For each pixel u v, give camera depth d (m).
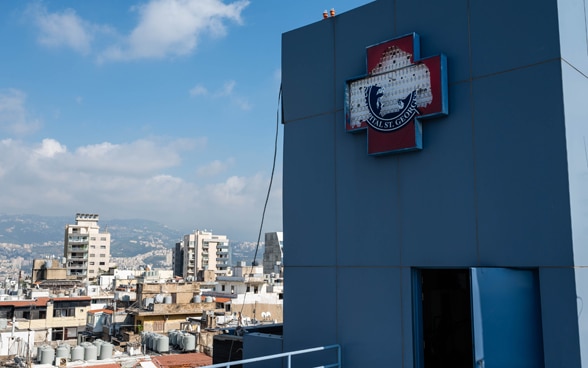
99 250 179.88
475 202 8.31
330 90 10.37
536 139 7.80
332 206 10.09
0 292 92.06
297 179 10.73
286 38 11.32
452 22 8.84
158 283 75.81
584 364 7.18
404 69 9.09
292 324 10.45
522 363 7.46
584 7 8.49
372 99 9.45
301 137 10.76
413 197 9.02
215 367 7.57
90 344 42.56
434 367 9.41
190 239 189.25
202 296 78.75
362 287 9.49
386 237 9.28
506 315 7.52
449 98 8.74
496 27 8.36
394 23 9.55
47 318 71.81
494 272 7.60
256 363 11.04
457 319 9.84
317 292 10.13
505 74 8.20
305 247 10.45
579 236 7.48
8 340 48.44
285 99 11.16
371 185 9.57
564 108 7.58
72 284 106.75
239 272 97.62
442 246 8.59
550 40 7.80
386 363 9.02
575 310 7.21
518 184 7.91
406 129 8.97
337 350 9.68
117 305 80.56
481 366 7.16
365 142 9.70
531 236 7.71
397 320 8.98
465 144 8.51
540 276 7.58
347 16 10.27
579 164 7.73
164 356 39.28
